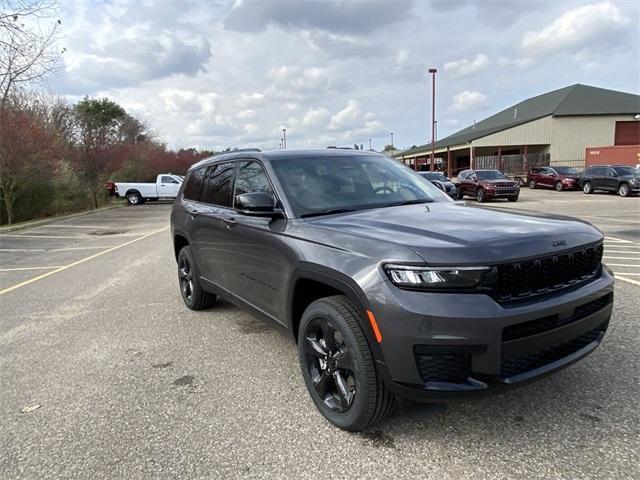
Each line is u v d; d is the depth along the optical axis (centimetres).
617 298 559
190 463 275
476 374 246
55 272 912
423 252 254
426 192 421
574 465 257
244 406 341
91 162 2762
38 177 1975
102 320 569
